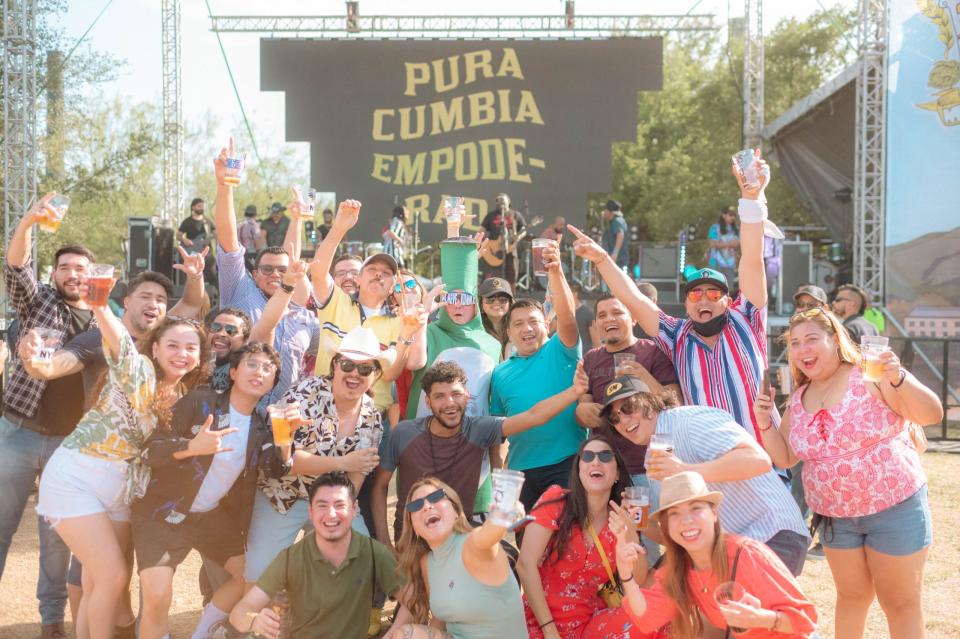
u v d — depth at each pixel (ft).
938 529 23.49
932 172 44.73
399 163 62.75
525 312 18.01
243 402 14.67
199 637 15.11
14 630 17.16
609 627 14.11
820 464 13.66
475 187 62.49
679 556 12.30
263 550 15.46
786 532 13.28
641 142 110.42
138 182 106.73
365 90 62.80
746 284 15.40
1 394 25.16
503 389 18.04
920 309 45.06
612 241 57.77
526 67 62.44
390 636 13.58
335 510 13.79
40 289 17.51
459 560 13.41
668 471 12.60
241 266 19.22
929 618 17.26
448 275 19.07
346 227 17.98
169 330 14.55
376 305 18.48
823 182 65.77
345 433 15.88
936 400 12.89
